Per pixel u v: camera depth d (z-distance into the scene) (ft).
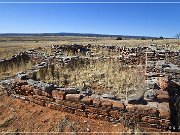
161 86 27.89
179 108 24.97
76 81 40.09
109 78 40.16
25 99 28.25
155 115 20.35
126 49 71.10
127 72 45.11
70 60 52.49
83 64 53.67
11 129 23.97
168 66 39.06
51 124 23.32
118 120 21.75
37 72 40.57
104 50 82.69
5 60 54.39
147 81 29.66
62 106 24.77
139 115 20.93
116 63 52.90
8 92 30.48
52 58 55.88
